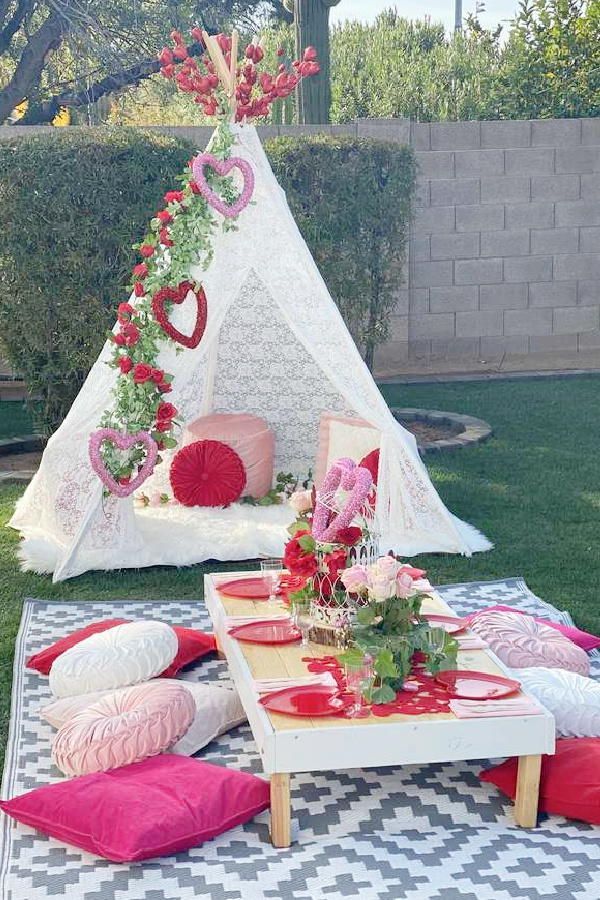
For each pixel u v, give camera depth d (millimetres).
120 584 6508
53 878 3490
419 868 3549
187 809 3688
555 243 13422
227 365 8430
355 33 18875
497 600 6062
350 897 3373
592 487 8227
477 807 4008
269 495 7941
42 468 7266
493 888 3436
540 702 4168
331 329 6902
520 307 13523
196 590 6395
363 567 4168
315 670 4199
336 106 17641
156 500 7875
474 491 8180
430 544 6941
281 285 6879
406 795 4098
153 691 4270
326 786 4164
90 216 8688
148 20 15344
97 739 4039
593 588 6262
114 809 3633
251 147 6742
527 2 15391
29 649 5480
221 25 16203
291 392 8500
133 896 3387
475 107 16719
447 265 13281
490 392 11844
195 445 7852
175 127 12062
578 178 13297
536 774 3838
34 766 4309
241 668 4246
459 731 3752
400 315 13133
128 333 6445
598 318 13719
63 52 17031
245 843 3734
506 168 13148
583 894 3406
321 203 10188
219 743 4512
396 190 10508
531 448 9414
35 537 7156
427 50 19250
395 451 6945
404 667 4012
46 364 9117
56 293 8812
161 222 6363
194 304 6934
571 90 15453
